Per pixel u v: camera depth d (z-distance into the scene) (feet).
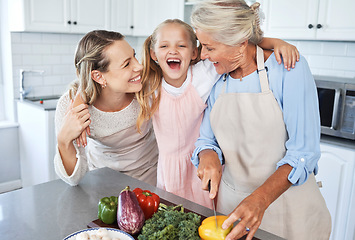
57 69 11.54
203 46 3.74
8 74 10.87
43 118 9.81
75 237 3.16
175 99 4.67
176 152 5.02
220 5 3.47
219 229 3.10
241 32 3.48
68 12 10.48
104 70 4.26
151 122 5.31
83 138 4.27
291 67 3.72
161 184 5.21
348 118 7.58
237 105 4.09
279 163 3.68
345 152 7.47
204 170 3.76
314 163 3.72
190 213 3.39
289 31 8.60
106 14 11.41
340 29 7.79
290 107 3.74
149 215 3.55
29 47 10.80
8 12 10.30
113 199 3.57
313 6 8.11
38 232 3.43
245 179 4.24
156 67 4.73
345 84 7.50
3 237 3.34
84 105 4.30
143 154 5.73
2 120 11.39
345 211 7.63
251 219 3.06
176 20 4.36
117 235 3.20
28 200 4.07
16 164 11.35
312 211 4.21
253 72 4.02
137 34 12.19
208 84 4.59
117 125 4.99
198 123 5.00
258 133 4.00
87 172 4.89
